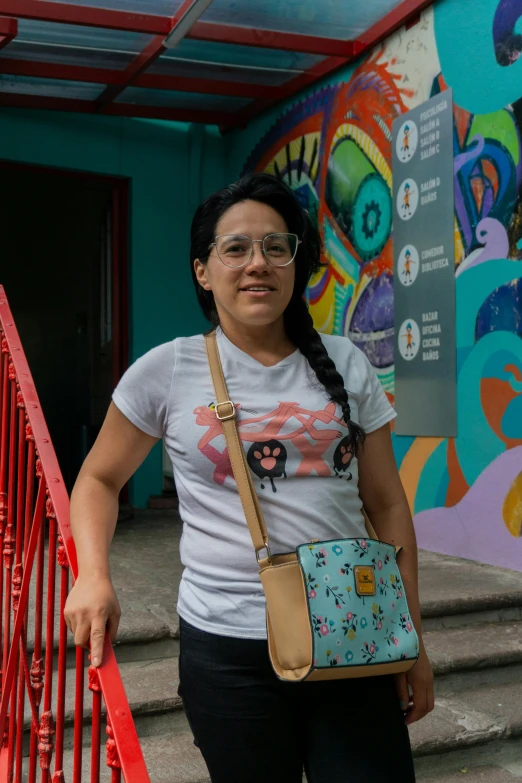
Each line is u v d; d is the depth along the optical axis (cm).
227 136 681
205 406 138
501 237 404
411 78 468
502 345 405
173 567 407
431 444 457
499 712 285
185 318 667
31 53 520
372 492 155
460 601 346
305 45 497
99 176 644
